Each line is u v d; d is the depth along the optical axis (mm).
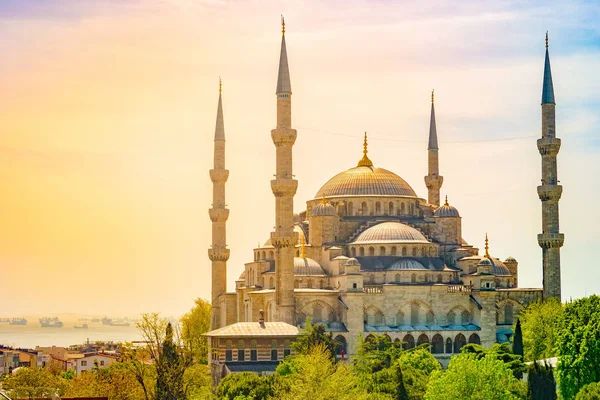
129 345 157875
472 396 139125
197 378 156375
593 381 136875
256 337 195875
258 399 154125
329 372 151250
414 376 160500
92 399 121688
